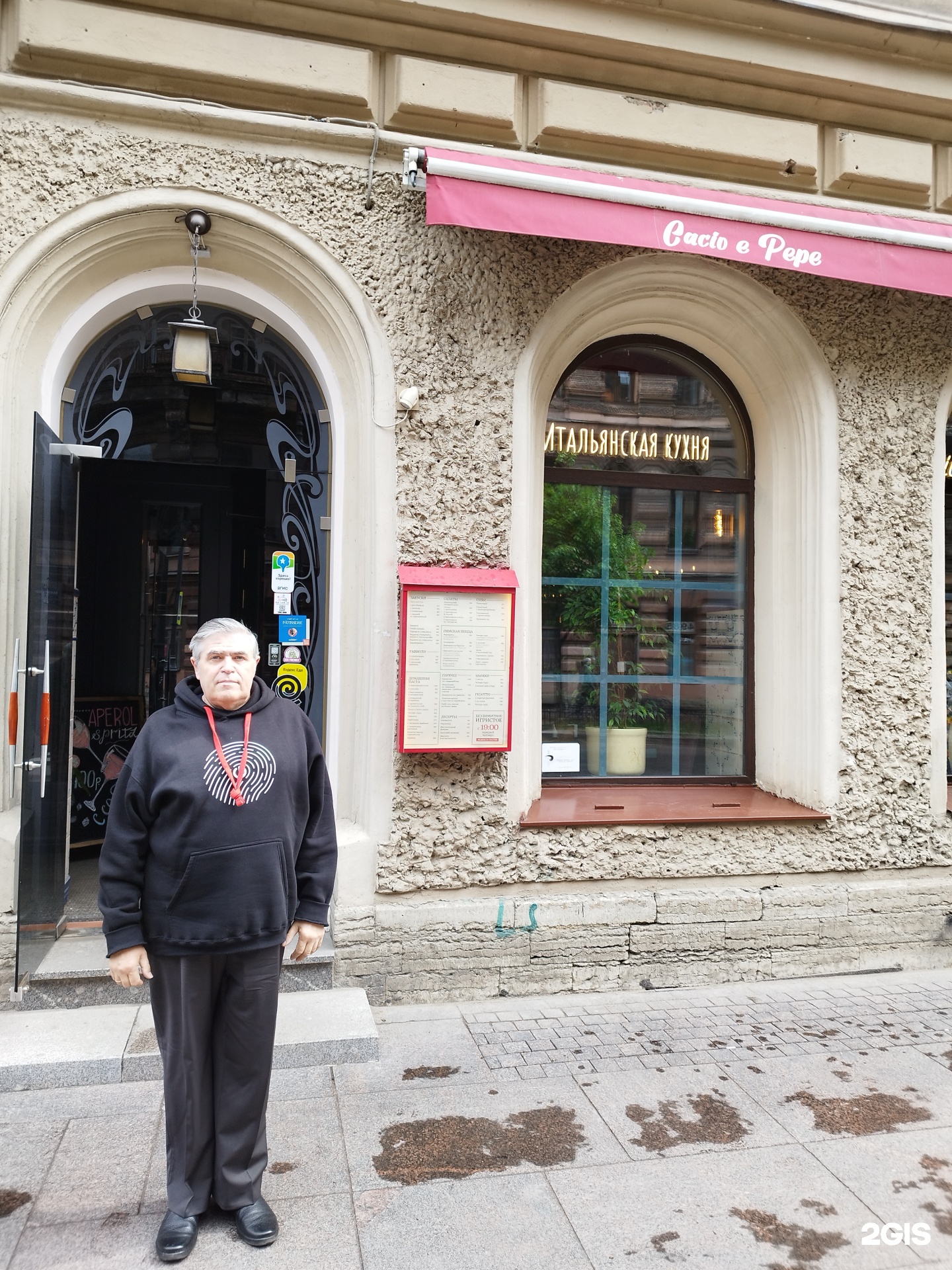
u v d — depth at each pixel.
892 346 4.67
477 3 3.94
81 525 5.24
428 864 3.98
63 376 3.92
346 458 4.10
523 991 4.09
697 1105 3.12
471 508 4.07
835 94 4.47
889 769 4.60
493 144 4.15
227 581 5.34
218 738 2.32
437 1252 2.32
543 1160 2.75
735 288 4.49
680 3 4.13
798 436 4.73
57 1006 3.55
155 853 2.28
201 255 3.94
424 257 4.04
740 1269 2.28
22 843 3.37
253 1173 2.40
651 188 4.10
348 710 4.08
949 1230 2.45
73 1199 2.52
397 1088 3.20
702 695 5.08
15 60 3.67
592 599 4.96
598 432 4.97
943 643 4.73
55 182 3.67
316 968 3.82
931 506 4.72
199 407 4.18
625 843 4.24
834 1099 3.18
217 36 3.78
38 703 3.45
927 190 4.67
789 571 4.83
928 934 4.60
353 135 3.92
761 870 4.40
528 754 4.43
